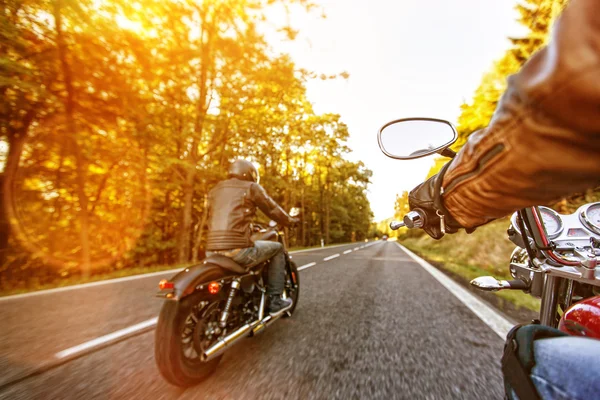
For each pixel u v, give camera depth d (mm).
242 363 2408
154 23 8219
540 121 343
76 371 2254
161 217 14602
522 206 520
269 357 2518
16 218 9125
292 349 2684
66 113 7805
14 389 1999
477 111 8594
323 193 42375
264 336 3010
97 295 4707
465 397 1921
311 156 32875
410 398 1913
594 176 368
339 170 40844
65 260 10375
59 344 2752
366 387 2043
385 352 2613
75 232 10766
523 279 1575
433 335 3029
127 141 9695
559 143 332
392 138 984
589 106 272
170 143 10258
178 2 8336
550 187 434
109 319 3490
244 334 2469
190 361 2062
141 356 2516
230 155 13094
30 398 1891
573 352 443
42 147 8484
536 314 3645
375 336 3002
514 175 444
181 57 9477
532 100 344
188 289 2074
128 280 6164
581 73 260
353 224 57906
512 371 522
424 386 2055
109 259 11766
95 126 8742
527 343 527
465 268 8070
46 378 2145
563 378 417
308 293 5062
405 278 6805
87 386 2045
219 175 12195
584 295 1327
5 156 8070
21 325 3273
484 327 3277
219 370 2289
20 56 6465
